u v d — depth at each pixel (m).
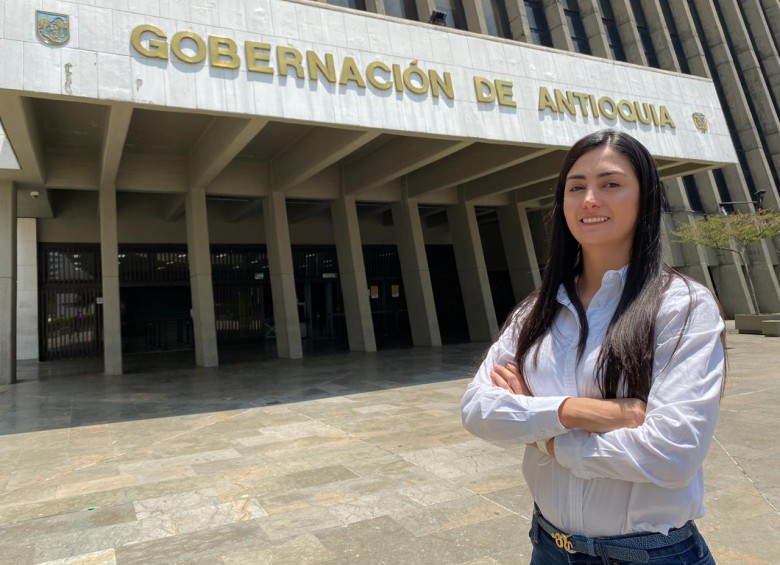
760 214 16.78
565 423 1.15
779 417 5.92
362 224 21.38
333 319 21.33
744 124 25.17
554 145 10.94
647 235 1.28
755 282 23.89
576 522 1.18
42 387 10.16
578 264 1.46
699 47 24.81
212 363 12.80
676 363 1.11
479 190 16.50
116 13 7.50
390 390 8.57
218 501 3.89
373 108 9.23
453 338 18.61
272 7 8.60
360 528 3.35
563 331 1.33
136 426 6.52
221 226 18.75
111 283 12.13
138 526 3.47
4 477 4.60
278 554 3.02
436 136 9.84
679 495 1.10
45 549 3.16
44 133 10.95
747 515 3.40
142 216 17.42
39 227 16.33
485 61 10.46
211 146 11.06
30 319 16.05
